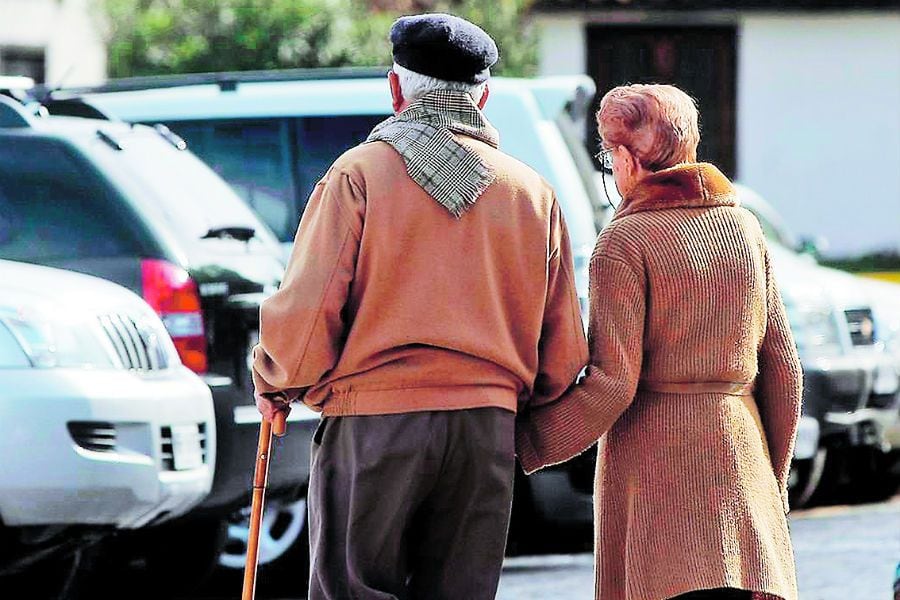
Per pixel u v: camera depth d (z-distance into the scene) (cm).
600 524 1311
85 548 1919
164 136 2156
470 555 1276
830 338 2761
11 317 1691
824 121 6625
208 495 1941
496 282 1261
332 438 1269
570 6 6331
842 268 6412
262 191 2369
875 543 2502
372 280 1238
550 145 2294
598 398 1270
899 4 6538
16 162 2022
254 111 2380
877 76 6612
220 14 4597
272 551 2250
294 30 4584
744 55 6562
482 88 1298
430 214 1245
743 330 1288
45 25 6072
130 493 1720
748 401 1308
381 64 4666
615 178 1334
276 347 1238
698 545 1258
